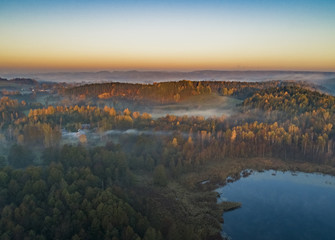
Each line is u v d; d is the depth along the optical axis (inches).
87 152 3983.8
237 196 3646.7
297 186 3996.1
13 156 3986.2
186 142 4990.2
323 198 3639.3
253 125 6181.1
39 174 3068.4
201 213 3122.5
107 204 2436.0
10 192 2758.4
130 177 3718.0
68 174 3107.8
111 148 4434.1
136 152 4697.3
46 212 2432.3
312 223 3048.7
